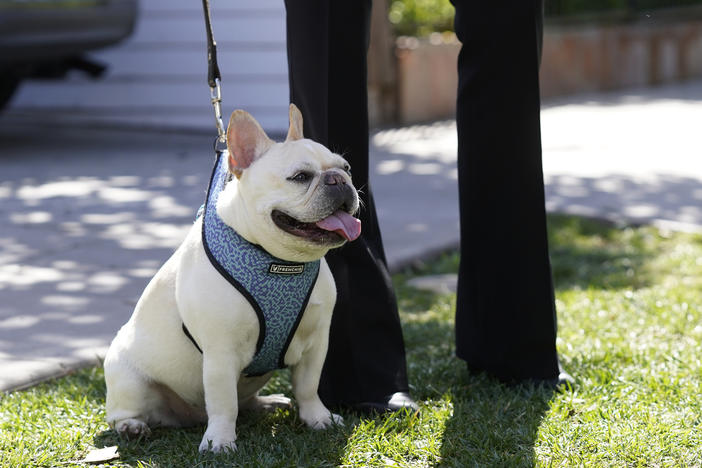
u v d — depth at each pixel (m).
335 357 3.44
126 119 12.11
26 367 3.89
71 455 3.04
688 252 6.20
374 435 3.10
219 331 2.88
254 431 3.22
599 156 10.62
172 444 3.10
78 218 7.06
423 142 11.50
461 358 3.77
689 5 21.58
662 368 3.77
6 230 6.65
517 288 3.56
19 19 8.85
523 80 3.43
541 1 3.44
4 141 11.01
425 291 5.36
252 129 2.84
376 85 12.73
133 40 11.88
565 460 2.92
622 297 4.97
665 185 8.85
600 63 18.42
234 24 11.26
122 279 5.39
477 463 2.89
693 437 3.06
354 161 3.42
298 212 2.73
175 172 9.04
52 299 4.97
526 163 3.50
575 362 3.87
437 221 7.07
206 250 2.89
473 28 3.41
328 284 3.06
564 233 6.81
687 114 14.32
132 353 3.13
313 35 3.32
